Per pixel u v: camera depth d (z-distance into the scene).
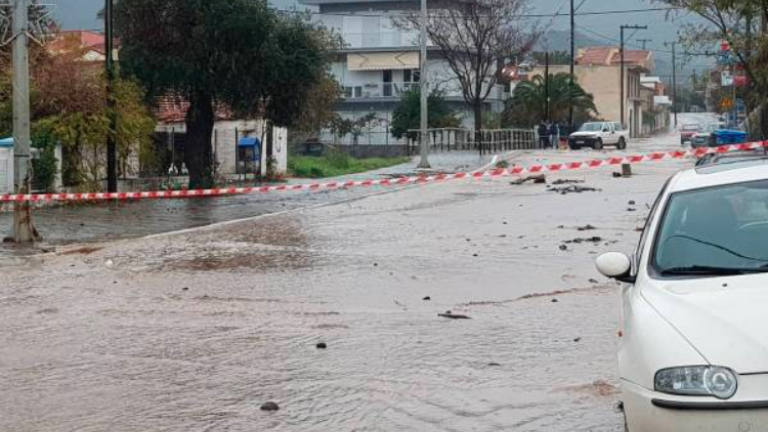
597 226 25.34
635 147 82.81
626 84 129.62
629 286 8.50
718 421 6.48
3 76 38.78
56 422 9.64
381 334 13.37
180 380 11.15
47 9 37.28
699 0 27.78
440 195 37.53
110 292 17.30
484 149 79.31
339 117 97.75
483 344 12.60
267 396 10.43
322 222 28.88
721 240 8.25
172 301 16.31
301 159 71.62
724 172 9.12
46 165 35.62
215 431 9.27
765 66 27.12
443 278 18.11
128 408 10.08
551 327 13.52
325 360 11.95
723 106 54.16
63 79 36.84
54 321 14.76
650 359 6.88
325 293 16.80
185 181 46.50
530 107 101.69
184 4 42.09
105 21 38.31
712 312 7.07
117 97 38.09
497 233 24.73
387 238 24.47
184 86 43.59
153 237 25.83
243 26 42.28
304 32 45.00
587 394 10.15
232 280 18.33
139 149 41.62
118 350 12.73
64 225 29.33
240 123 54.19
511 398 10.12
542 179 41.97
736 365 6.55
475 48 90.94
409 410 9.82
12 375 11.52
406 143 96.38
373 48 113.81
